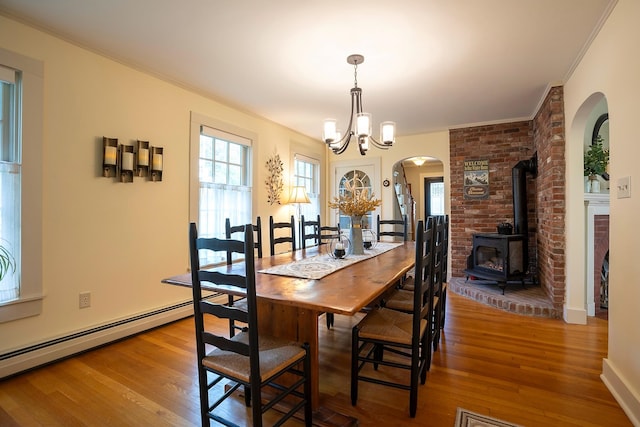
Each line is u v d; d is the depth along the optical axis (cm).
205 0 191
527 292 371
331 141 248
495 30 220
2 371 203
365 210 276
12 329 210
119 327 267
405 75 294
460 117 426
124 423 163
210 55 259
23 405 178
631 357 169
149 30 223
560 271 314
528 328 290
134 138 280
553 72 287
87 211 248
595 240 324
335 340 270
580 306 300
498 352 242
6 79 205
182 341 266
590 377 205
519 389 192
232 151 389
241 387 191
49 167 227
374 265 226
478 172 460
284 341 162
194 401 182
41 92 221
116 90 267
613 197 191
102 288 258
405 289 282
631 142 171
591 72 233
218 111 362
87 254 248
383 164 538
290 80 307
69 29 222
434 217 203
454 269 475
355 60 264
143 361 230
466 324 301
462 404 177
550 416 167
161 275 302
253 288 128
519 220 407
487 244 397
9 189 208
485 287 398
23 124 212
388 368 220
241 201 393
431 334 214
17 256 212
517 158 438
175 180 316
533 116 417
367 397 185
